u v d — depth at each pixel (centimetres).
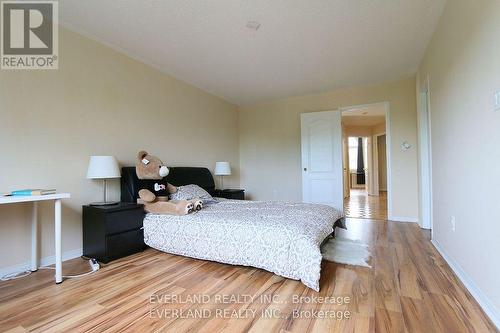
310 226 220
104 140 299
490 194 151
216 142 509
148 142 356
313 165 492
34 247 232
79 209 274
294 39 295
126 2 228
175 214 268
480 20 161
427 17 254
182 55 333
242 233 224
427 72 317
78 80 274
